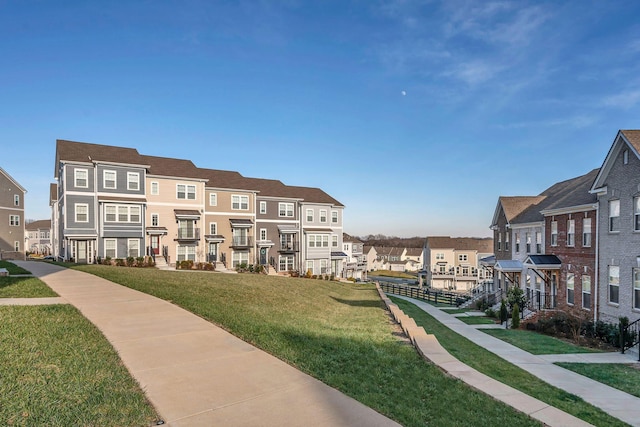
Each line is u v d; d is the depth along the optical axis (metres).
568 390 8.34
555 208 21.17
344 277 46.25
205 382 5.74
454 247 70.12
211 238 34.22
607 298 17.02
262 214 39.25
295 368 6.61
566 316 16.48
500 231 29.72
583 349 12.88
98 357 6.32
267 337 8.30
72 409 4.61
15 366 5.63
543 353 12.12
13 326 7.51
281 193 41.25
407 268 103.75
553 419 6.11
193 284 15.26
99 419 4.45
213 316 9.69
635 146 15.25
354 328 11.54
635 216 15.51
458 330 16.55
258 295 15.09
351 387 6.05
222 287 15.44
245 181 40.03
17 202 44.88
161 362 6.43
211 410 4.89
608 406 7.46
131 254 29.72
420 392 6.43
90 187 28.38
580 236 19.30
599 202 17.59
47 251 73.06
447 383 7.11
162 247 31.67
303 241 41.44
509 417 5.98
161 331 8.20
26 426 4.18
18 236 44.75
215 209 35.66
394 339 10.30
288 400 5.32
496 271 30.14
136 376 5.77
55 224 42.28
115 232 28.98
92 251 28.47
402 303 25.66
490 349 12.51
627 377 9.61
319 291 21.34
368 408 5.30
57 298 10.88
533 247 24.27
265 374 6.20
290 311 13.18
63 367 5.77
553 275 21.78
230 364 6.54
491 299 26.89
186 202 33.12
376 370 7.16
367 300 21.53
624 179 16.03
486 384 7.30
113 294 11.98
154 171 31.94
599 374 9.81
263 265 36.25
